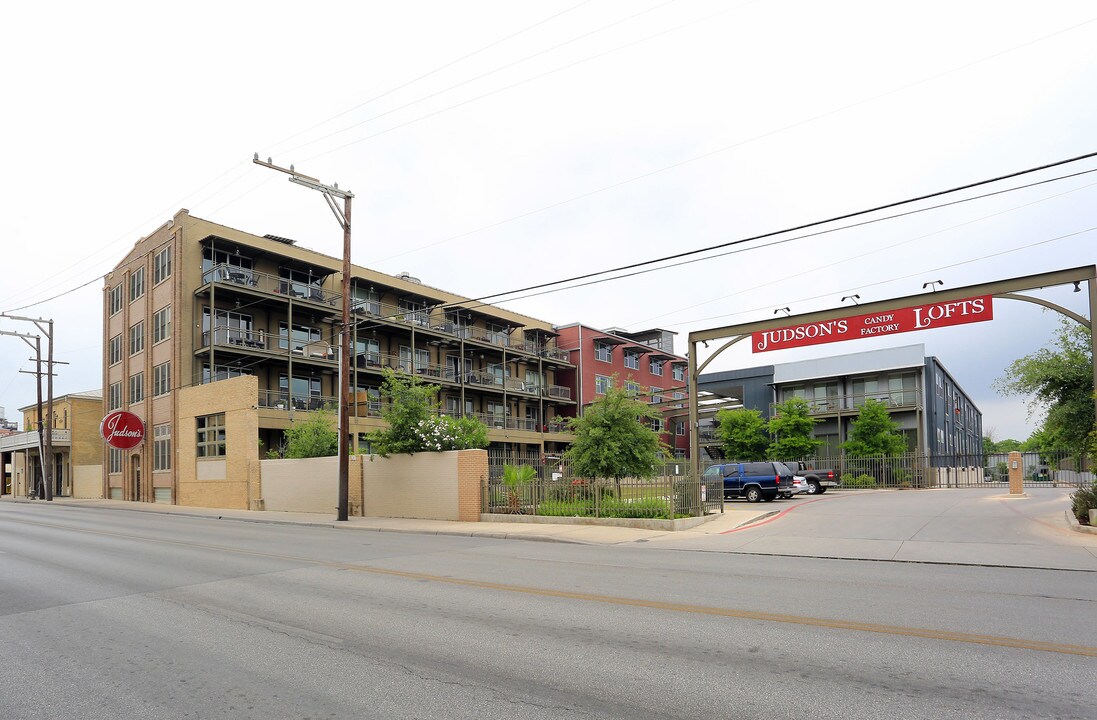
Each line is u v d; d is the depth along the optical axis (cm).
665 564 1184
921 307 1881
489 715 469
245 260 3856
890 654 595
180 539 1719
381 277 4503
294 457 3052
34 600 923
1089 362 1878
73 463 5066
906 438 4388
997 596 852
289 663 602
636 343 6266
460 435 2467
